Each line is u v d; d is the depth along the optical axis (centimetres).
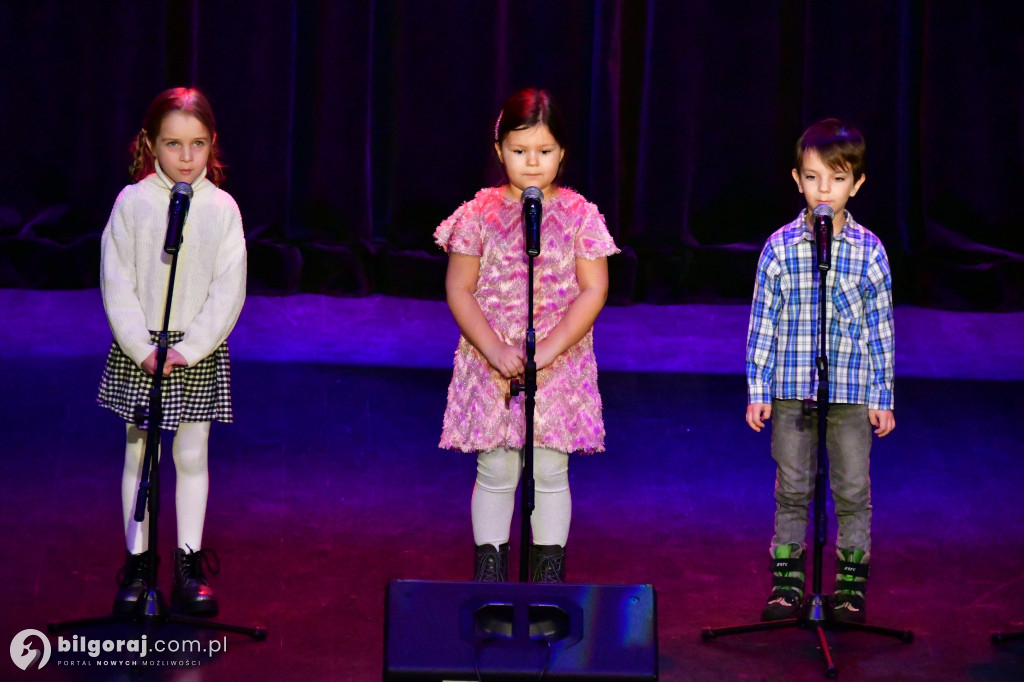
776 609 964
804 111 1995
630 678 696
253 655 891
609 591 713
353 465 1314
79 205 1962
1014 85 1956
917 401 1542
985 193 1972
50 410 1406
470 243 938
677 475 1320
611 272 1966
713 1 1972
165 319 888
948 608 1008
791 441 973
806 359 958
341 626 947
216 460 1306
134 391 960
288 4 1941
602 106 1969
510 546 1130
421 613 708
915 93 1994
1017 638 931
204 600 952
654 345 1777
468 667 695
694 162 2008
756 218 2025
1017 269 1934
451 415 939
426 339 1791
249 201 1970
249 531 1137
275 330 1786
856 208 2003
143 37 1952
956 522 1205
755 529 1185
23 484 1208
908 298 1995
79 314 1806
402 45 1969
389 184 1998
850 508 976
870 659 905
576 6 1969
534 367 827
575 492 1266
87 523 1130
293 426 1414
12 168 1956
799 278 958
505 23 1972
